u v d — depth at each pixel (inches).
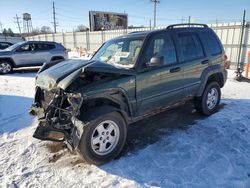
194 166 124.7
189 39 179.2
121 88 131.6
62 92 123.0
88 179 115.6
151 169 122.8
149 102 149.3
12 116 202.7
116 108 128.6
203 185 109.3
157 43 154.8
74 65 129.6
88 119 117.1
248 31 454.6
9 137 161.9
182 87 169.9
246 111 206.5
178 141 153.1
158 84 151.6
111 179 115.3
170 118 193.8
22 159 133.7
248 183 110.4
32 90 299.4
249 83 335.0
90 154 121.1
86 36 1066.1
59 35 1321.4
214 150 141.0
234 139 154.7
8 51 452.1
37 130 124.8
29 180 115.0
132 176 117.3
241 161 128.6
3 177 117.2
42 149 144.9
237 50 478.6
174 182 112.0
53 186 110.7
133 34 165.2
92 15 1494.8
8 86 326.0
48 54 490.6
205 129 170.7
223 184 109.9
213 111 204.4
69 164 128.8
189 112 206.8
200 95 186.5
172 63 161.8
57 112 125.6
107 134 127.5
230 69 488.4
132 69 138.5
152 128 174.7
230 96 259.6
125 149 143.9
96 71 121.2
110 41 179.0
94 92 121.0
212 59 194.1
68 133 120.9
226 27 491.8
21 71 488.4
